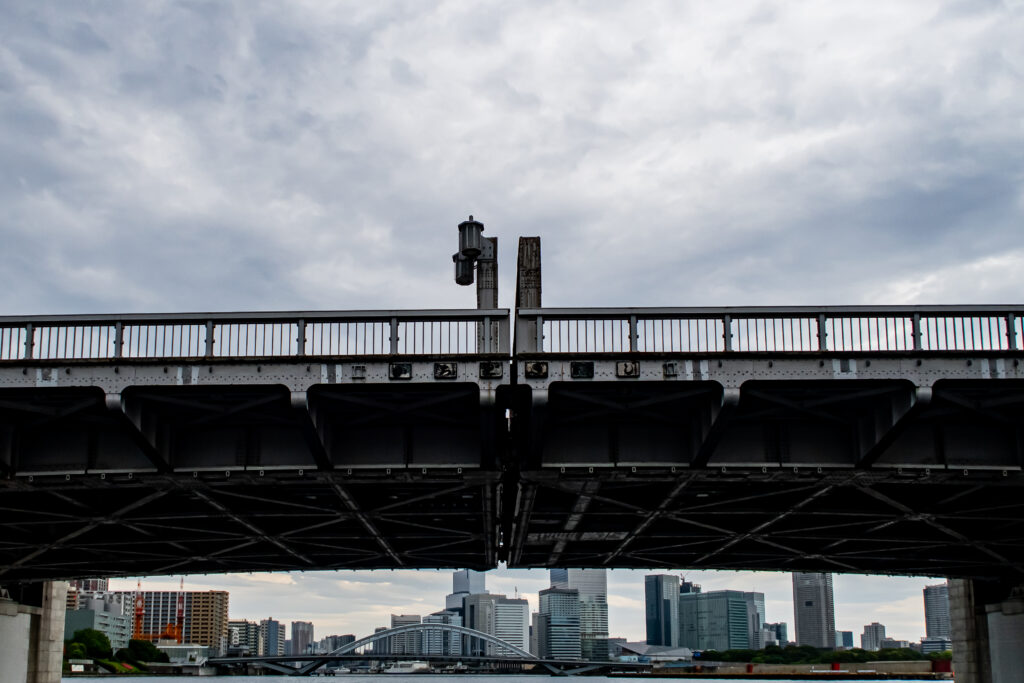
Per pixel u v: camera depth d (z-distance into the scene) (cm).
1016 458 3228
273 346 3014
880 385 2981
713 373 2948
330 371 2975
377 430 3303
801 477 3256
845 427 3256
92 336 3012
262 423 3281
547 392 2955
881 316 2983
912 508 3703
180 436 3272
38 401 3098
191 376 2959
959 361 2933
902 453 3228
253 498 3503
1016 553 4656
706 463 3158
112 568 4916
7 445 3178
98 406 3083
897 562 4900
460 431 3306
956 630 5812
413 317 3028
